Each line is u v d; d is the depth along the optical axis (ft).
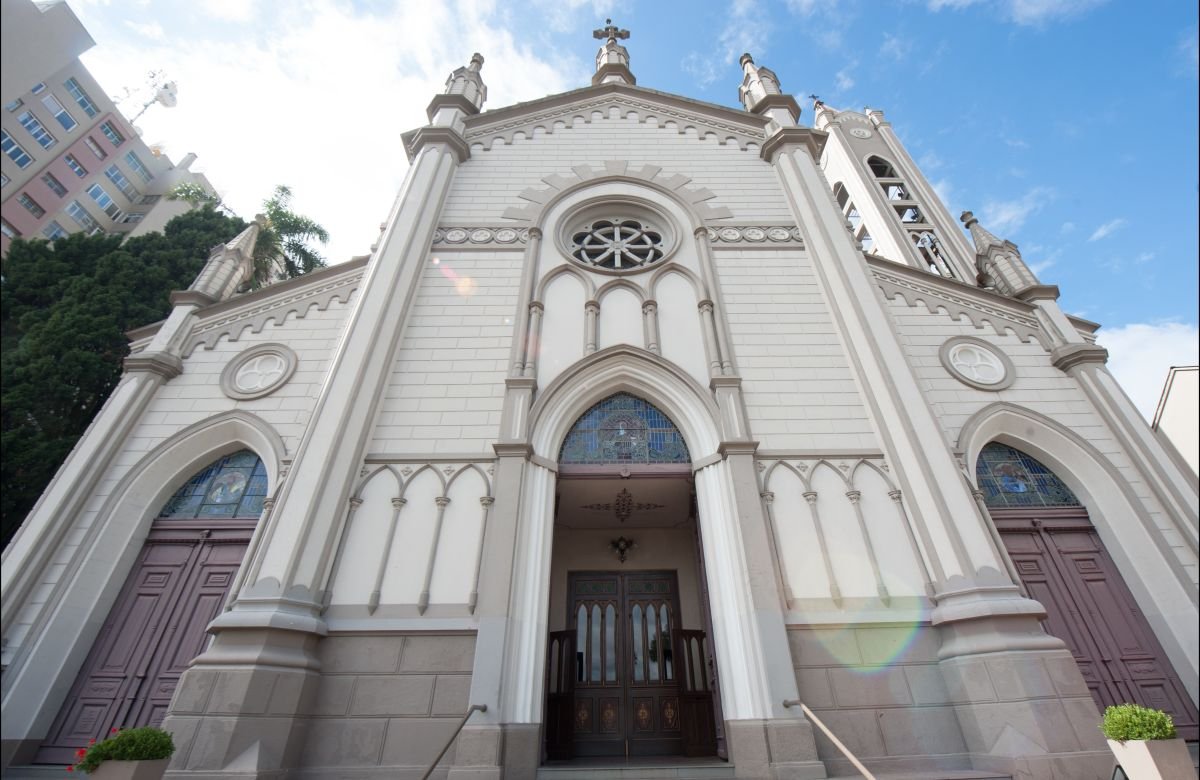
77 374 47.06
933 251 63.67
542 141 46.78
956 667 23.22
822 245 37.65
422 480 27.96
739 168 45.03
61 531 27.81
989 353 36.22
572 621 35.78
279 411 32.45
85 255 62.75
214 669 21.17
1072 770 19.98
